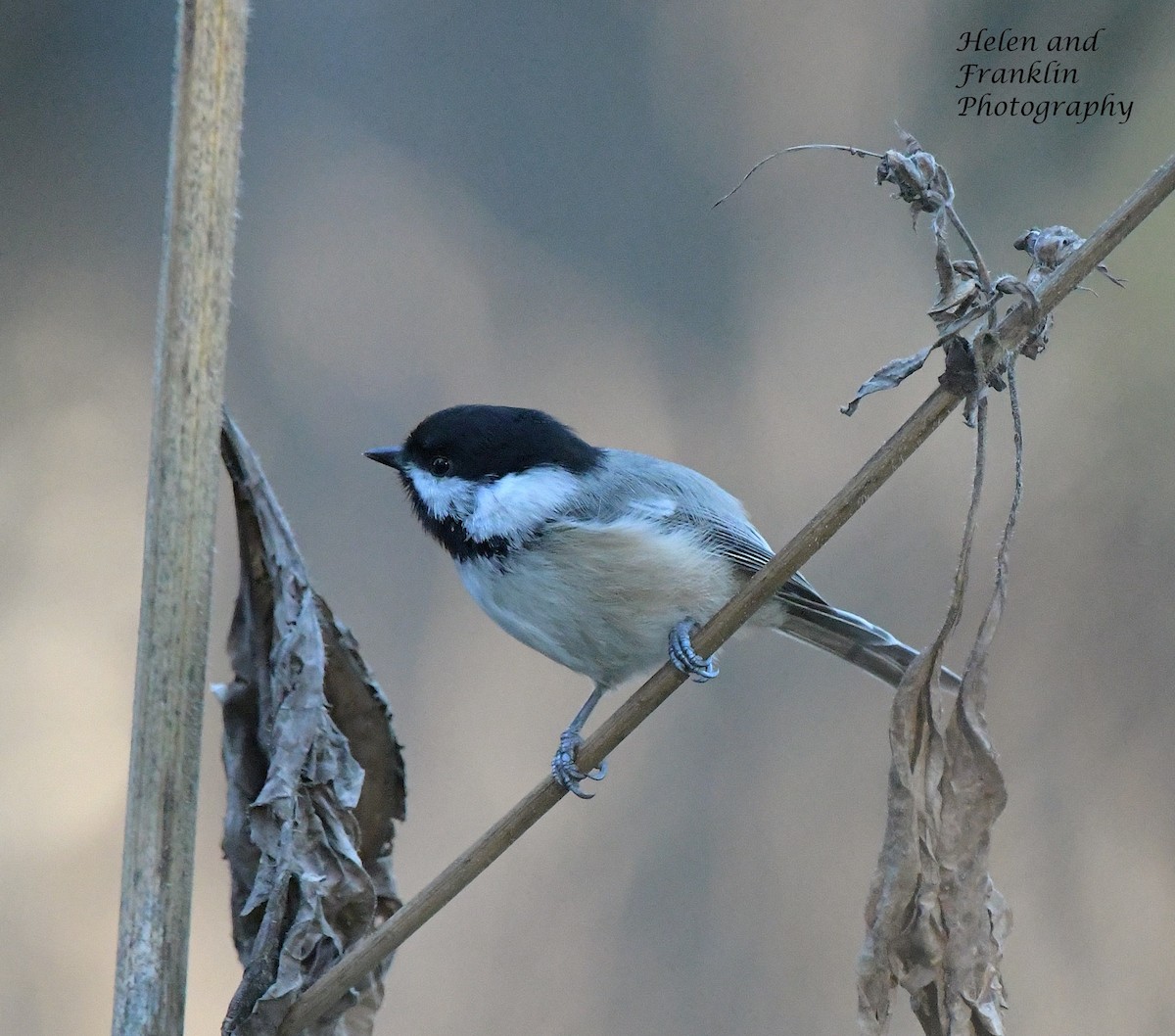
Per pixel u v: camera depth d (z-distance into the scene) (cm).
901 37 1236
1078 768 1011
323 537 1145
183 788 415
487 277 1254
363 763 499
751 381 1206
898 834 445
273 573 489
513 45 1302
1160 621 1038
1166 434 1076
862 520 1109
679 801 1033
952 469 1103
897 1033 856
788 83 1259
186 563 420
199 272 423
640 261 1259
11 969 956
